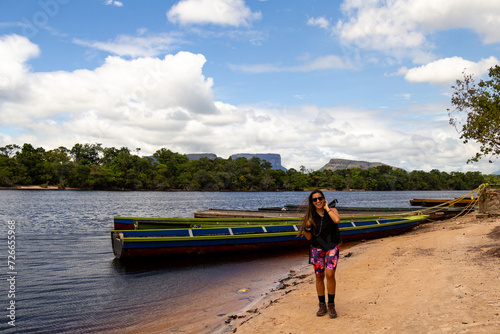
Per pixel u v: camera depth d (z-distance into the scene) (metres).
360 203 67.31
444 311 5.00
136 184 146.50
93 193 109.69
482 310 4.82
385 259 10.14
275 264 12.42
